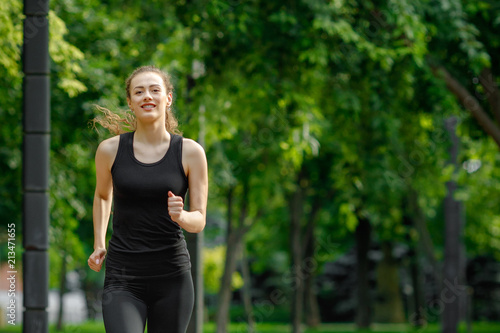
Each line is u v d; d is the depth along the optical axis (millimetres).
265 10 14516
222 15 14008
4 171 18812
